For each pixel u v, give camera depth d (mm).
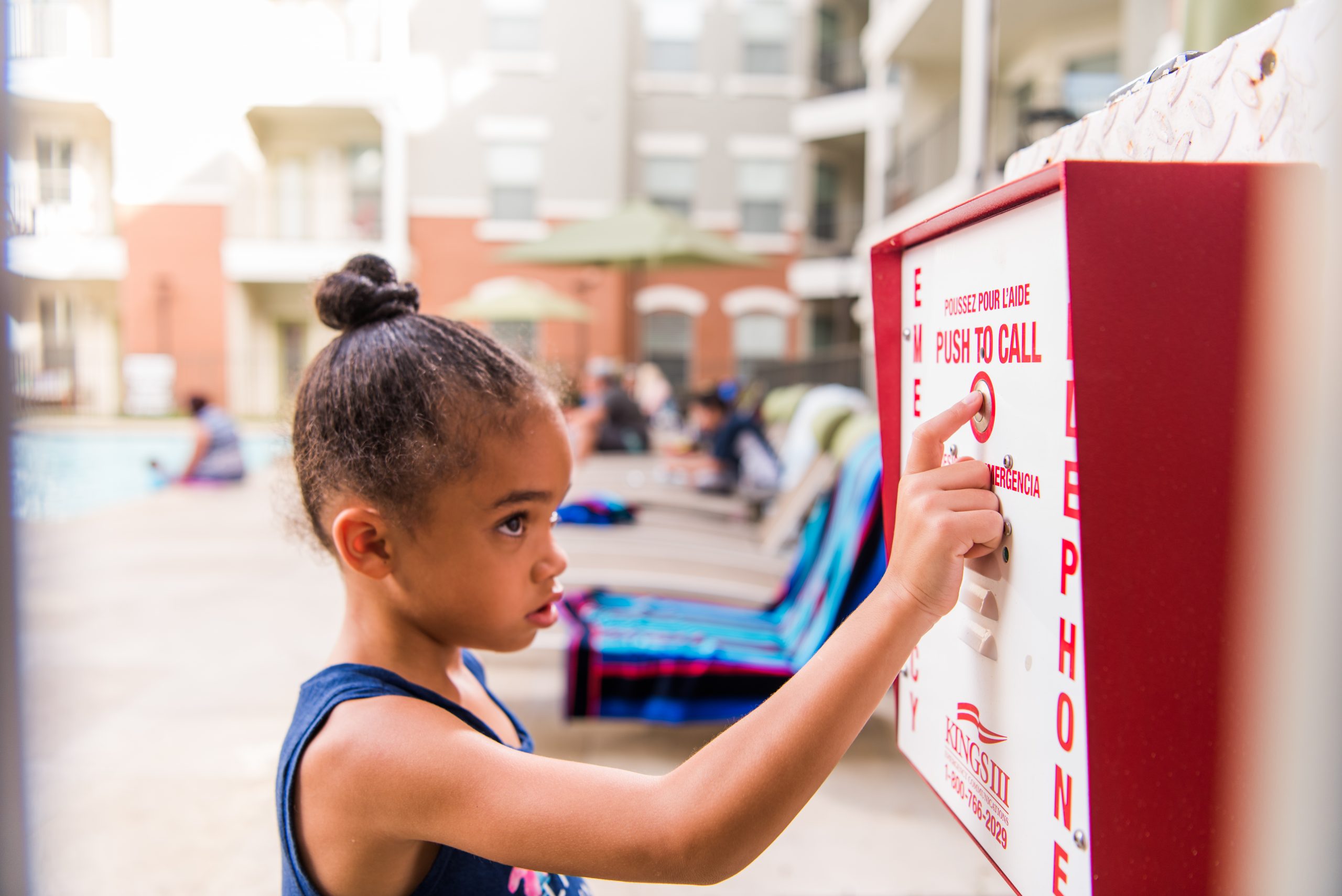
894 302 803
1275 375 499
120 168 10945
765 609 3010
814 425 3748
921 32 10031
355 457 733
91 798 2332
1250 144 566
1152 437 499
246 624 4004
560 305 12461
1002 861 616
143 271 16047
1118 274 497
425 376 724
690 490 5668
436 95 17109
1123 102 726
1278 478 490
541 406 758
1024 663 580
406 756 662
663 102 17984
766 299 18141
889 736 2736
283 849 698
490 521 730
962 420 634
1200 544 502
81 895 1880
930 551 593
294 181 16219
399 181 16281
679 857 596
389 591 756
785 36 18031
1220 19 963
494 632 758
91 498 8664
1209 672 504
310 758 687
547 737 2725
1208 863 505
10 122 693
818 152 18031
